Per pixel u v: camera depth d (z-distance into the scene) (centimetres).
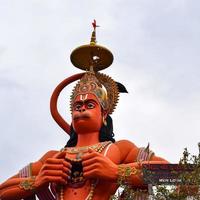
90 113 1994
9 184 2002
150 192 1622
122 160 1969
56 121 2162
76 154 1906
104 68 2238
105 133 2034
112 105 2116
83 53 2181
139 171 1789
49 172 1862
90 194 1816
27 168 2066
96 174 1784
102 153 1902
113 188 1883
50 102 2173
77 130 2012
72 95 2100
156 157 1936
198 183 1447
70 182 1875
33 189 1931
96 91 2050
